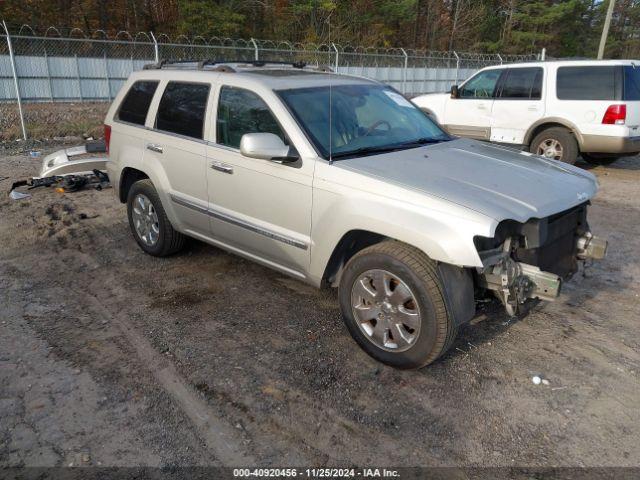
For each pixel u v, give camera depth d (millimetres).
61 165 7926
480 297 3584
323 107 4176
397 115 4664
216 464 2764
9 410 3141
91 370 3535
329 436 2969
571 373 3572
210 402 3234
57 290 4727
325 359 3689
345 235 3646
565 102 9391
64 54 20406
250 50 20250
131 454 2822
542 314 4375
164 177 4957
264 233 4148
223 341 3910
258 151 3664
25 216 6754
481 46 45938
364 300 3623
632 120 9008
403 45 41969
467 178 3602
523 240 3430
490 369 3602
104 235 6133
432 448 2889
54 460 2775
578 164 10945
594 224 6828
